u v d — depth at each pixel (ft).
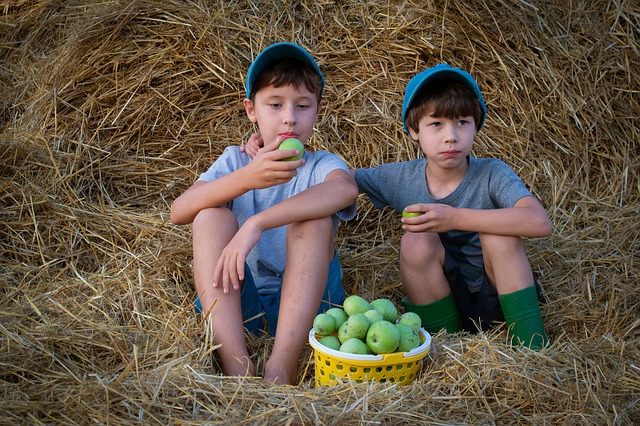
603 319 9.41
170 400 6.94
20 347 7.75
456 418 7.07
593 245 11.22
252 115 9.87
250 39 12.74
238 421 6.59
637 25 13.14
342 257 11.50
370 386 7.25
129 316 9.01
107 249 10.68
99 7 13.25
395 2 13.00
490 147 12.70
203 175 9.58
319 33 13.00
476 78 12.80
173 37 12.53
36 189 11.07
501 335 9.11
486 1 12.77
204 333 8.18
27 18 14.17
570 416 7.18
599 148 12.89
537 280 10.52
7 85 13.62
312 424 6.59
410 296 9.21
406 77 12.86
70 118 12.23
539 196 12.45
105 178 12.07
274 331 9.21
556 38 12.99
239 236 8.24
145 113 12.41
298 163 8.32
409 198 9.93
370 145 12.69
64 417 6.57
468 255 9.64
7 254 10.33
